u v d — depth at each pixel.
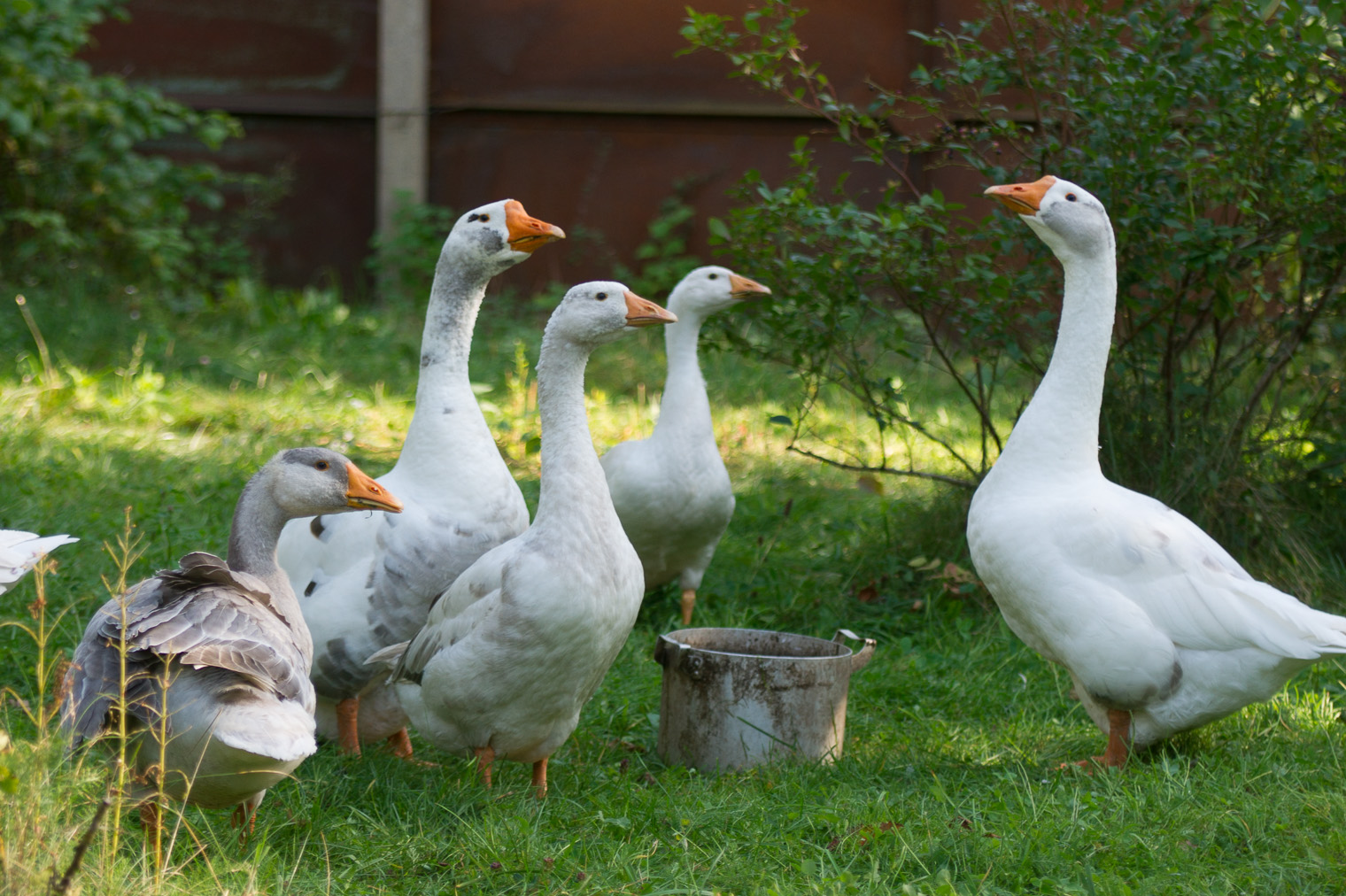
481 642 3.68
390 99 12.53
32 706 4.26
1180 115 6.04
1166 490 5.89
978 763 4.31
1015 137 5.99
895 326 6.42
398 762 4.04
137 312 11.03
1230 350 6.77
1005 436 8.54
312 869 3.30
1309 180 5.37
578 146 12.84
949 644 5.68
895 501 7.48
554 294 12.45
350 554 4.16
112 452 7.73
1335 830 3.44
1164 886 3.21
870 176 12.20
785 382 10.31
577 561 3.67
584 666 3.77
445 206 12.90
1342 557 6.22
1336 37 5.63
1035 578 4.13
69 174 11.73
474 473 4.32
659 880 3.25
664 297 12.68
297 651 3.32
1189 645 4.02
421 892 3.22
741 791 3.91
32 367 9.02
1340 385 6.36
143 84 12.77
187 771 3.11
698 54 12.56
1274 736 4.44
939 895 3.12
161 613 3.08
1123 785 3.87
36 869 2.68
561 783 4.09
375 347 10.74
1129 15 5.64
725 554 6.89
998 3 5.85
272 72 12.86
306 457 3.71
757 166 12.75
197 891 3.00
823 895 3.13
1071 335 4.32
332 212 13.05
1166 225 5.50
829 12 12.05
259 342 10.59
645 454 5.81
